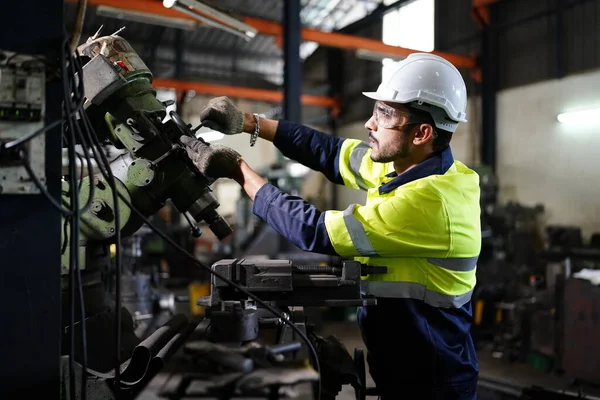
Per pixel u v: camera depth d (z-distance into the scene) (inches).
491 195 239.3
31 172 35.1
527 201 271.6
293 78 210.4
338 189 411.8
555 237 222.7
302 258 196.4
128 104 51.0
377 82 365.7
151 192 51.2
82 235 50.6
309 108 448.8
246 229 256.7
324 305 46.9
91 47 52.7
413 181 48.4
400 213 46.1
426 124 49.8
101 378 46.3
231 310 44.9
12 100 36.4
